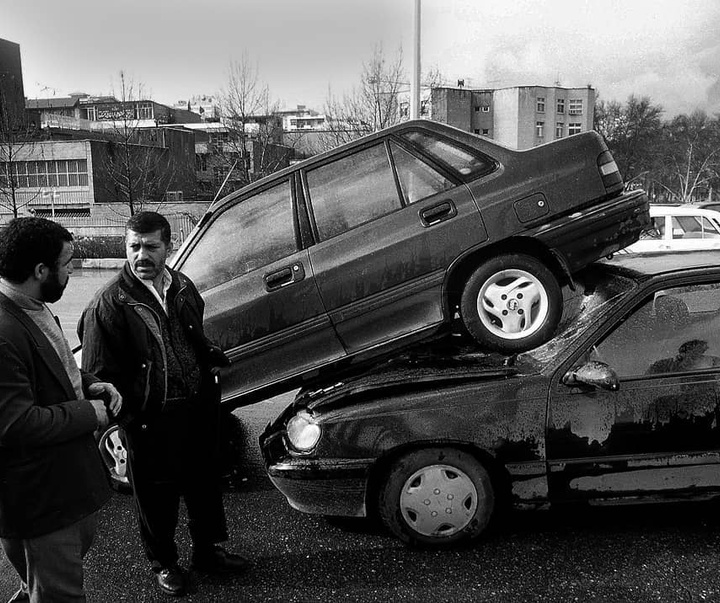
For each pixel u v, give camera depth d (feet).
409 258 16.07
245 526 13.41
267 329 16.20
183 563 12.19
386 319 16.28
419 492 11.84
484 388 11.90
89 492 8.35
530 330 15.98
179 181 183.21
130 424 10.56
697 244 35.65
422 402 11.89
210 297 16.29
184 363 10.72
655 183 230.48
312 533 12.95
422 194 16.47
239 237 16.71
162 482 10.76
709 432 11.70
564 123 275.80
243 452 17.95
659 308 12.34
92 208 156.87
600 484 11.73
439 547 11.94
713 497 11.77
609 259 16.80
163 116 264.72
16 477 7.87
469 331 16.10
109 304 10.32
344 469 11.84
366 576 11.27
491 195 16.17
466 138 16.81
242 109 105.70
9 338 7.69
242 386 16.37
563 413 11.69
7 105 135.13
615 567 11.16
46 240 7.87
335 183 16.69
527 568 11.25
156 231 10.33
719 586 10.50
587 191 16.48
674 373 11.85
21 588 10.82
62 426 7.83
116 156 139.03
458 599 10.45
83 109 298.56
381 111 88.99
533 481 11.75
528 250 16.40
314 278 16.10
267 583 11.25
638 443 11.71
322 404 12.60
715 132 225.35
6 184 117.39
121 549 12.81
